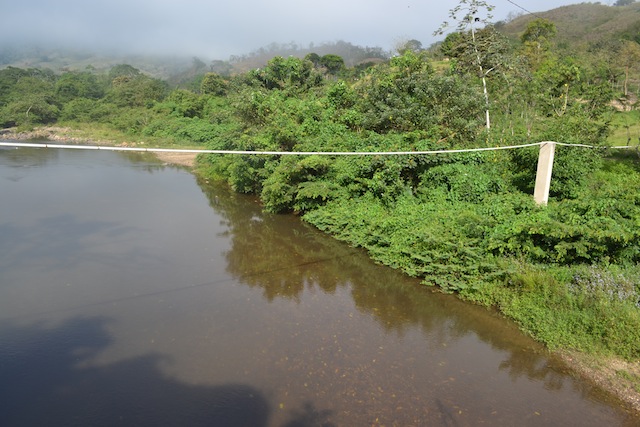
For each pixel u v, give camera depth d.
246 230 14.56
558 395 6.37
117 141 38.09
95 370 6.88
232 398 6.22
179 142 36.06
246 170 18.11
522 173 12.69
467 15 18.25
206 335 7.89
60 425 5.73
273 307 9.09
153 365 6.99
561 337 7.52
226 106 37.09
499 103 18.03
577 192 12.00
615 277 8.11
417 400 6.21
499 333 8.02
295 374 6.76
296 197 14.94
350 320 8.57
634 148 16.14
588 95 17.83
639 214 9.17
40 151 32.62
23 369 6.91
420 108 14.52
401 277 10.45
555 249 9.06
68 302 9.14
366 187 13.74
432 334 8.08
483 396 6.34
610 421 5.88
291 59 24.94
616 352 7.07
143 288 9.91
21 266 11.01
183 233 14.15
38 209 16.33
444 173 12.92
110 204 17.52
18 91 53.00
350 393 6.34
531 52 28.88
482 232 9.90
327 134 15.73
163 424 5.73
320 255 12.30
